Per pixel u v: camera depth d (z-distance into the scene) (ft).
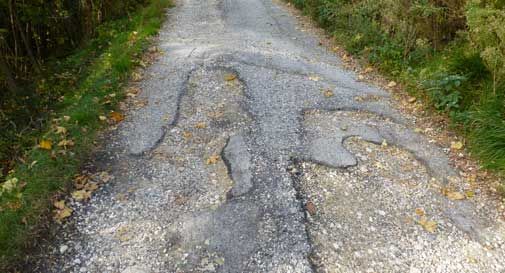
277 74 18.37
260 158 12.36
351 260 9.03
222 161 12.28
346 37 23.00
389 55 19.26
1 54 23.06
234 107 15.37
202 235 9.57
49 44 28.84
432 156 12.77
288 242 9.37
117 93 16.21
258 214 10.18
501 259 9.20
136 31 25.73
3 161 14.56
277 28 27.04
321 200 10.74
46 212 9.96
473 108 13.88
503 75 13.75
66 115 14.34
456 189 11.35
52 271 8.71
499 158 11.85
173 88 16.99
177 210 10.36
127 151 12.73
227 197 10.78
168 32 25.62
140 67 19.24
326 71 19.26
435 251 9.36
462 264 9.05
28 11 24.47
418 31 18.85
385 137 13.75
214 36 24.58
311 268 8.77
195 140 13.38
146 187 11.17
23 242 9.05
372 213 10.39
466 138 13.34
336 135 13.74
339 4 25.61
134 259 8.99
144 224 9.93
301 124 14.34
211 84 17.28
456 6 17.38
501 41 13.23
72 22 29.86
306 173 11.73
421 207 10.68
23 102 20.80
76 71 23.43
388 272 8.80
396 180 11.65
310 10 28.84
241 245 9.29
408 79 17.20
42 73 24.35
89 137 13.02
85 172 11.66
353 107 15.70
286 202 10.59
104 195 10.83
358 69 19.93
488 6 13.93
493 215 10.45
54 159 11.66
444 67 16.10
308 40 24.47
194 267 8.78
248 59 19.98
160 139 13.42
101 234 9.62
